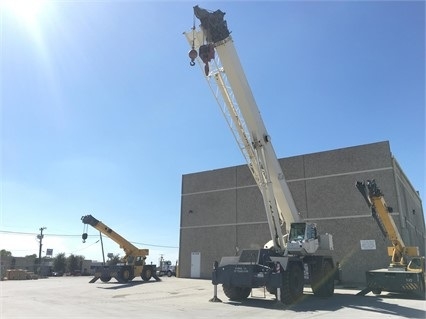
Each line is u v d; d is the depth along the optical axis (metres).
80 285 27.08
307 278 16.14
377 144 26.14
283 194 16.70
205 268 33.47
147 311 12.59
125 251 32.19
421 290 17.16
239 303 15.09
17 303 14.90
